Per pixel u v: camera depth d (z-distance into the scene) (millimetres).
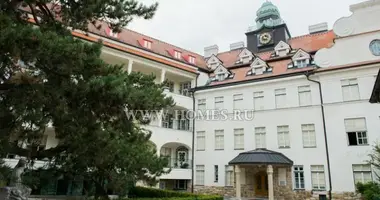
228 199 22016
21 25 6031
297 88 23359
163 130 24766
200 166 26172
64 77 6500
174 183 26375
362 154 19891
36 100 6793
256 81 25000
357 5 22484
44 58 5906
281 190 22062
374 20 21719
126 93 6176
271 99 24281
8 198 8398
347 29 22406
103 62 6703
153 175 12617
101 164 9461
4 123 7203
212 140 26156
